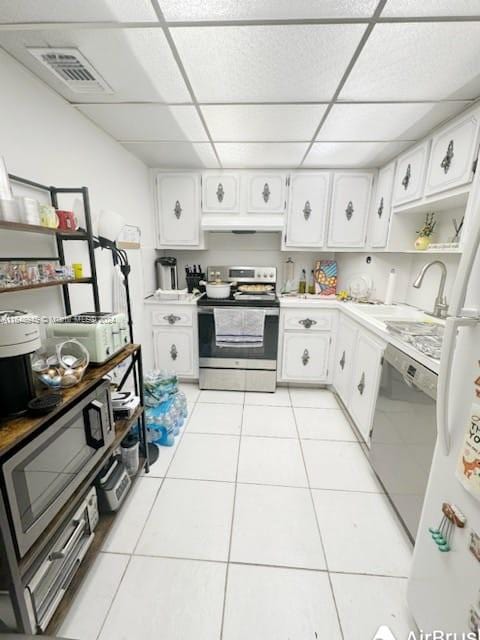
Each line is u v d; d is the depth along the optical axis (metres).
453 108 1.50
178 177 2.60
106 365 1.29
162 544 1.30
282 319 2.62
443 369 0.80
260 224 2.57
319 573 1.19
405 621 1.04
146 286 2.63
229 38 1.05
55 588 0.98
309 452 1.91
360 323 2.07
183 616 1.04
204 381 2.74
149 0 0.90
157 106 1.53
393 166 2.20
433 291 2.18
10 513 0.77
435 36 1.03
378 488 1.62
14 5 0.91
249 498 1.54
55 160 1.43
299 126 1.74
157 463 1.79
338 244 2.63
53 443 0.95
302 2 0.90
